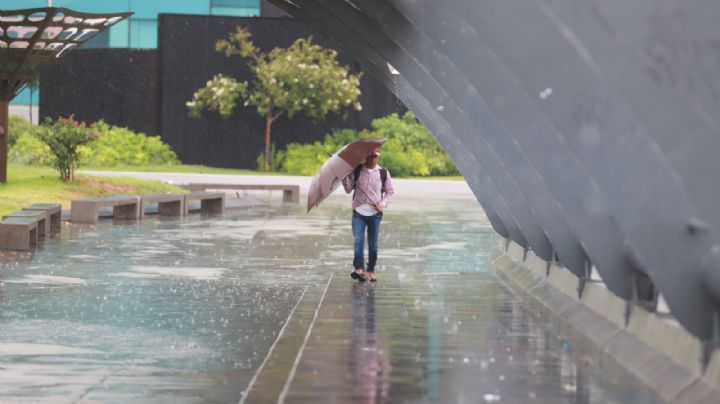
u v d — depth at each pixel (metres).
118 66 80.25
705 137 8.58
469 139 18.89
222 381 11.85
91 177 45.31
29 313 16.66
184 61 79.25
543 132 12.96
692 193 8.71
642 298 13.12
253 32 79.38
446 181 70.56
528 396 10.62
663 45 8.42
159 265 23.67
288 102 77.69
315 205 20.61
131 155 76.69
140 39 86.81
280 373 11.84
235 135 79.50
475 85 12.35
